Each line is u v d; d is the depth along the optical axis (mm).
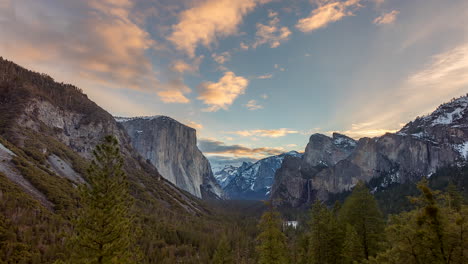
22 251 55688
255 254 89875
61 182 113938
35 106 184500
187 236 124562
